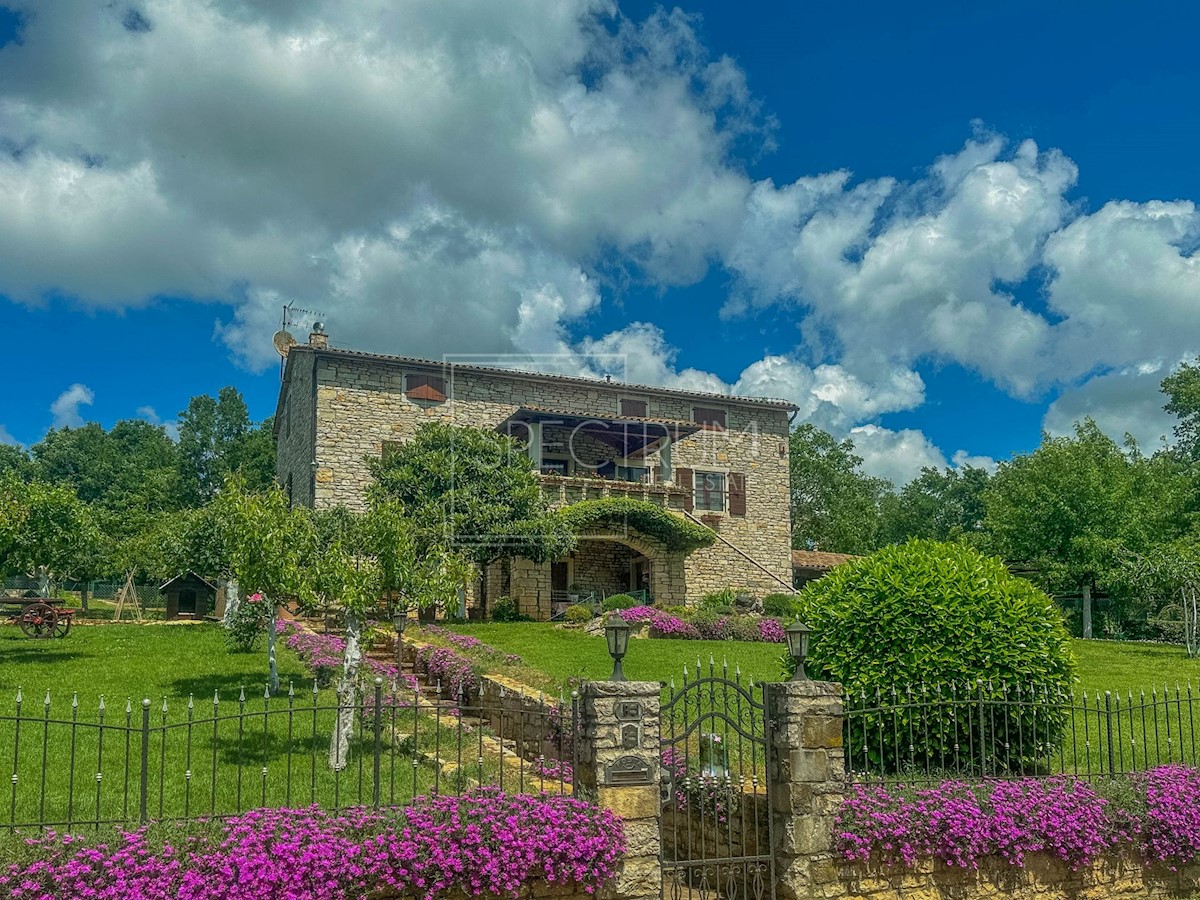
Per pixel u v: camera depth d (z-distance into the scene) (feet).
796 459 165.78
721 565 109.91
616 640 23.32
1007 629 28.73
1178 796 26.89
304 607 41.70
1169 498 117.08
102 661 55.01
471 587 93.97
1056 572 110.83
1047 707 28.12
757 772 27.81
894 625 28.71
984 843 24.11
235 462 176.04
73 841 18.08
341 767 31.71
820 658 29.89
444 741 36.19
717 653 63.00
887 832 23.39
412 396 96.53
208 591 87.56
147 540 97.19
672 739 23.86
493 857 20.43
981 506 187.01
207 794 28.81
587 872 21.15
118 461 188.34
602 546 111.14
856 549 163.02
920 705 25.80
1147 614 108.37
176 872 18.17
